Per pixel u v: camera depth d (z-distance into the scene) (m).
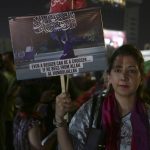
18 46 2.60
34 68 2.60
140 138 2.32
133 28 16.59
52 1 2.82
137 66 2.36
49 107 3.85
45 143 3.21
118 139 2.34
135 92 2.39
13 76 5.71
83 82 5.93
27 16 2.59
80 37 2.54
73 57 2.56
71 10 2.55
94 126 2.40
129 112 2.38
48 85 3.95
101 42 2.52
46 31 2.58
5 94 4.55
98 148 2.35
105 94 2.49
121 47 2.41
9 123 5.29
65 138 2.44
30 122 3.22
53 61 2.58
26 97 3.25
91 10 2.53
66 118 2.50
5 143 4.91
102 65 2.52
